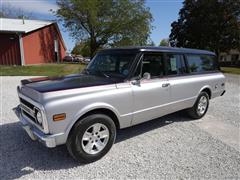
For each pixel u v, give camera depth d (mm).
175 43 31656
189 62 4801
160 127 4719
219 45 25844
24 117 3373
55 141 2791
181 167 3107
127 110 3523
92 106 3041
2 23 22484
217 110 6195
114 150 3592
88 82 3291
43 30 23781
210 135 4289
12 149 3535
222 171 3027
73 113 2885
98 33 29438
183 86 4531
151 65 3926
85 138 3100
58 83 3213
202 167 3119
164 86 4074
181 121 5145
